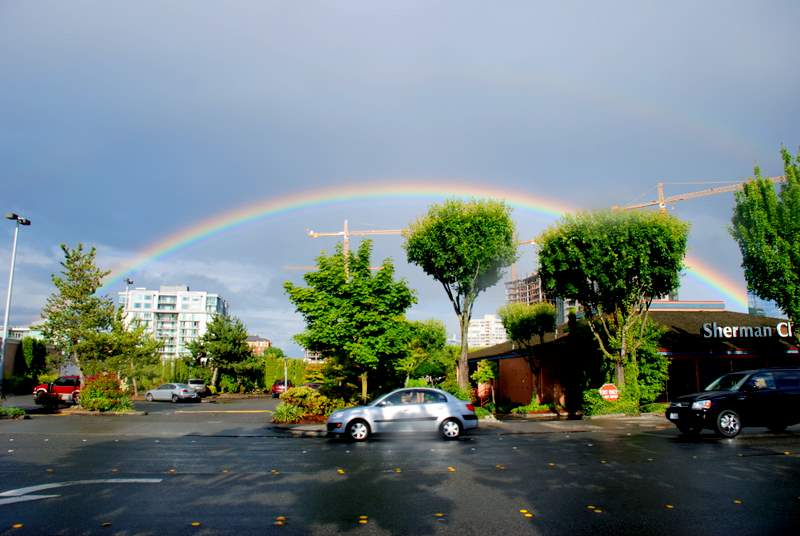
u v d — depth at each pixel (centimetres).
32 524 671
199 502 781
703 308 3822
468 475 973
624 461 1098
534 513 709
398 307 2161
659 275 2208
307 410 2142
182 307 15138
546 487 863
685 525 650
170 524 669
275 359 6619
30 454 1304
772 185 2222
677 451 1218
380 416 1584
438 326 4859
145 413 2934
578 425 1894
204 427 2027
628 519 677
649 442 1389
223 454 1290
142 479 961
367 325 2069
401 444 1472
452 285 2402
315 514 713
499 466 1063
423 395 1630
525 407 3127
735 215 2339
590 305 2419
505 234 2327
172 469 1070
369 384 2252
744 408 1452
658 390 2506
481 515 702
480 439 1562
